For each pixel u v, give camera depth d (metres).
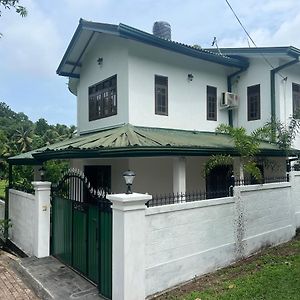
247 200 8.67
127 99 11.55
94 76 13.77
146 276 6.11
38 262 8.83
